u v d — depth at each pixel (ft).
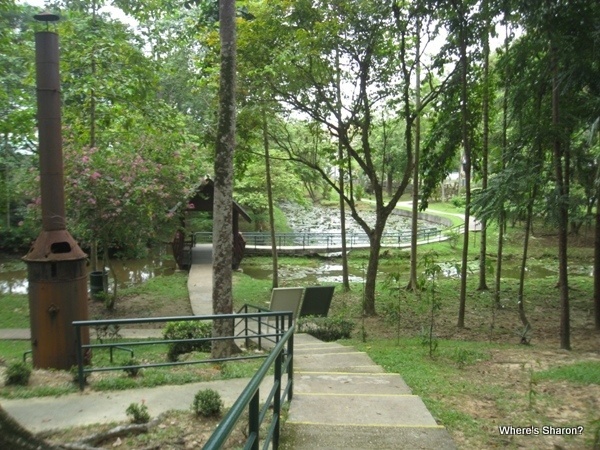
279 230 118.32
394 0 40.19
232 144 28.14
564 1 32.17
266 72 40.32
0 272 78.02
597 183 35.60
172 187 51.49
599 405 17.85
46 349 26.32
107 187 45.09
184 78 93.30
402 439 13.98
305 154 65.51
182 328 30.94
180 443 14.52
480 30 38.96
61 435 14.80
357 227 143.54
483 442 14.43
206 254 82.48
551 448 14.08
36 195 46.11
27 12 66.03
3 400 18.15
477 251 94.58
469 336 39.19
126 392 19.43
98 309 49.78
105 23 52.95
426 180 53.93
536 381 21.11
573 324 44.19
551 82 36.86
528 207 34.99
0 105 52.13
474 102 47.80
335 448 13.33
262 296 58.70
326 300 42.16
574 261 86.07
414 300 53.98
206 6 41.09
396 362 25.61
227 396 19.06
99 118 53.36
